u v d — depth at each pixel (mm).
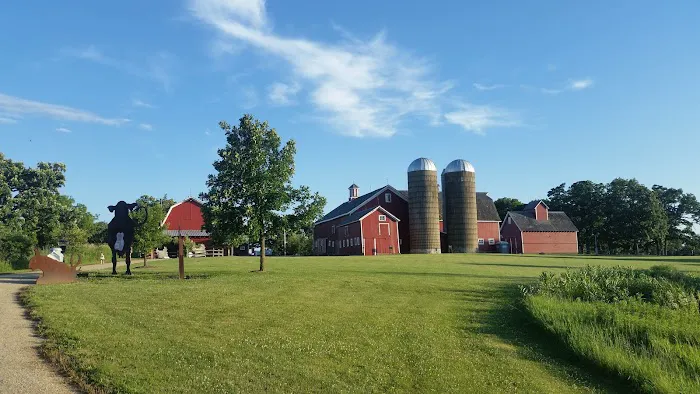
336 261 40312
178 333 11570
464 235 72062
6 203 53219
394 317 15031
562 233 82812
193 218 74500
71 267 20531
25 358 9273
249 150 26344
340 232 75938
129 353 9844
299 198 27375
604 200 102562
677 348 12250
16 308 13758
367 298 18094
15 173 55250
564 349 13078
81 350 9797
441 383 10023
